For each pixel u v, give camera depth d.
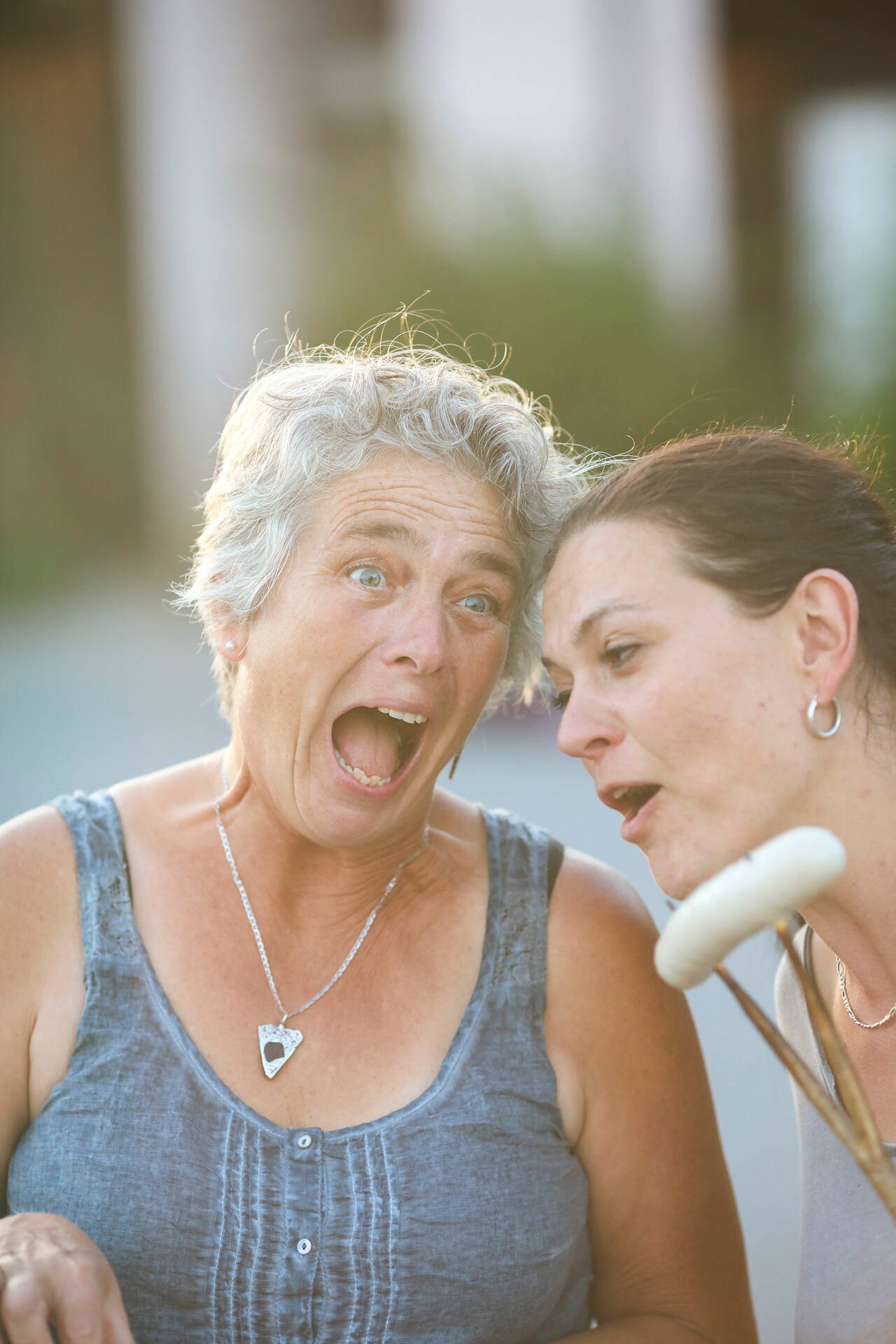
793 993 2.45
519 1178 2.32
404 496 2.32
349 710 2.45
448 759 2.45
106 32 20.55
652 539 2.04
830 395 15.86
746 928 1.50
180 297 19.92
